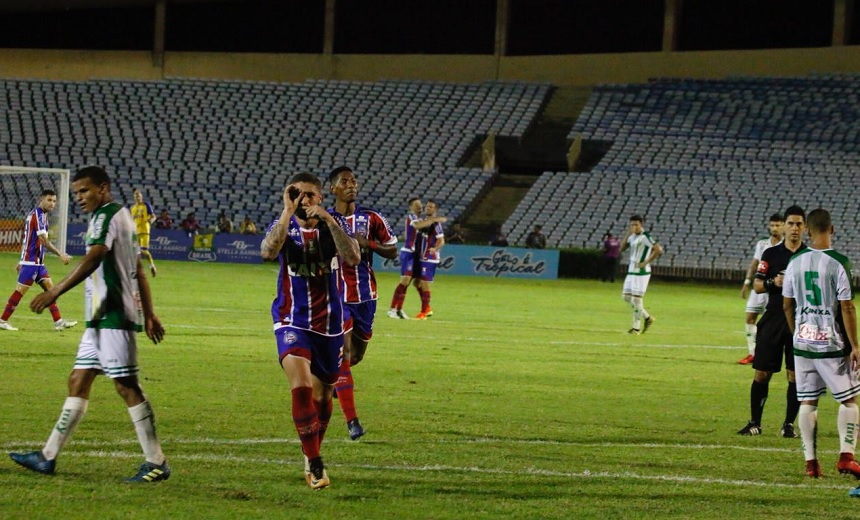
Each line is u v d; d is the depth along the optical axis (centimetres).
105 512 1055
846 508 1201
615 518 1118
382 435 1541
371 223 1689
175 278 5119
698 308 4766
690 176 7806
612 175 7912
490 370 2342
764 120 8238
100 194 1189
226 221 7094
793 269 1408
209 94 9194
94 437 1420
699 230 7219
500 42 9338
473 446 1480
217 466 1284
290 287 1229
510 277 6812
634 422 1747
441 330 3244
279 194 8094
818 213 1406
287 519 1060
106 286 1174
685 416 1842
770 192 7475
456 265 6912
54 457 1205
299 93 9244
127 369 1184
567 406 1888
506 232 7525
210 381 1992
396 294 3619
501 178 8394
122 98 9106
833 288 1374
